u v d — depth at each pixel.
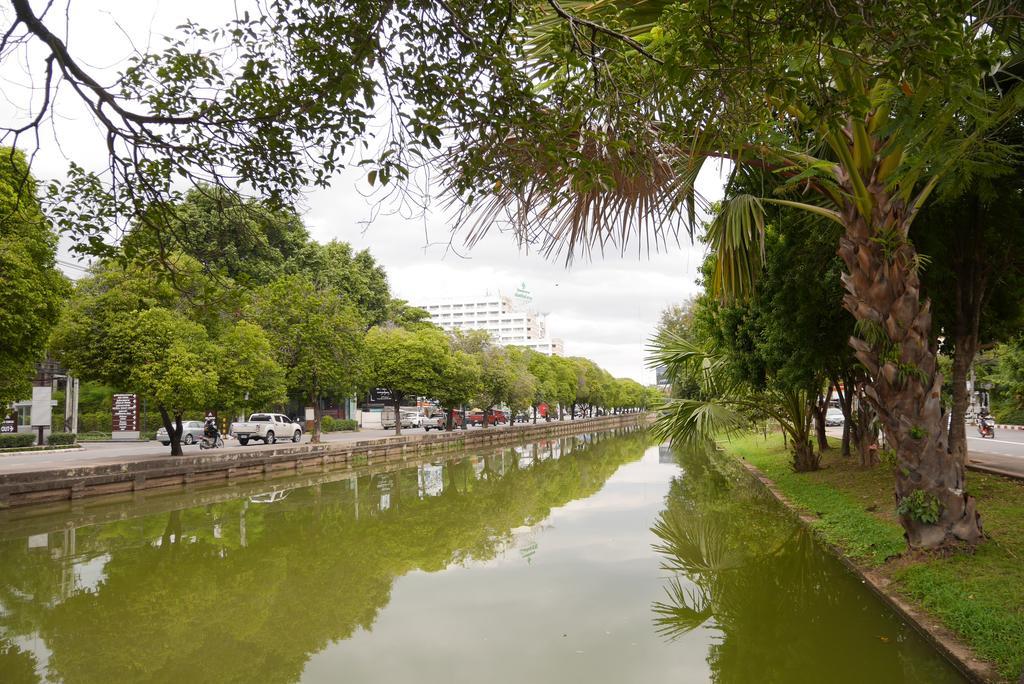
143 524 13.31
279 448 22.81
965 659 4.57
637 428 72.81
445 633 6.57
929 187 6.18
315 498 17.12
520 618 6.95
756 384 14.16
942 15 2.49
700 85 3.20
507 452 34.66
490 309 140.88
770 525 11.04
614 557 9.59
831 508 10.62
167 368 17.69
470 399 38.44
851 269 6.44
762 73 2.86
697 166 4.76
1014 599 5.16
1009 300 10.47
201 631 6.88
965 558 6.23
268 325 26.38
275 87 3.73
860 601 6.55
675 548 9.98
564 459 29.08
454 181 3.54
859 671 5.01
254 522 13.53
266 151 3.85
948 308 9.21
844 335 10.62
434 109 3.26
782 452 21.59
